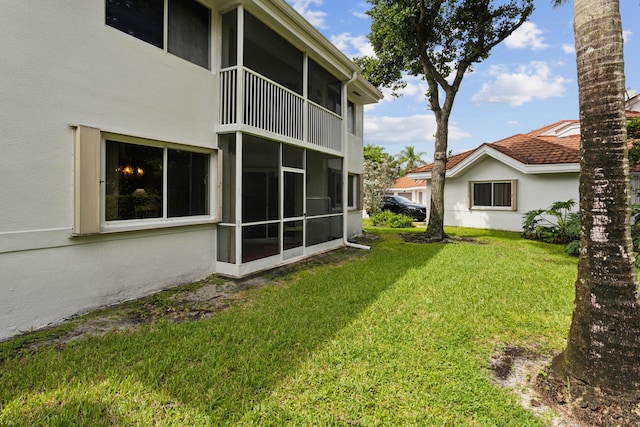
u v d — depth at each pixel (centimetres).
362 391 266
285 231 746
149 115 506
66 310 412
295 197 784
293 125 763
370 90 1152
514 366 312
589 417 237
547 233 1066
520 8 1009
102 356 317
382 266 725
